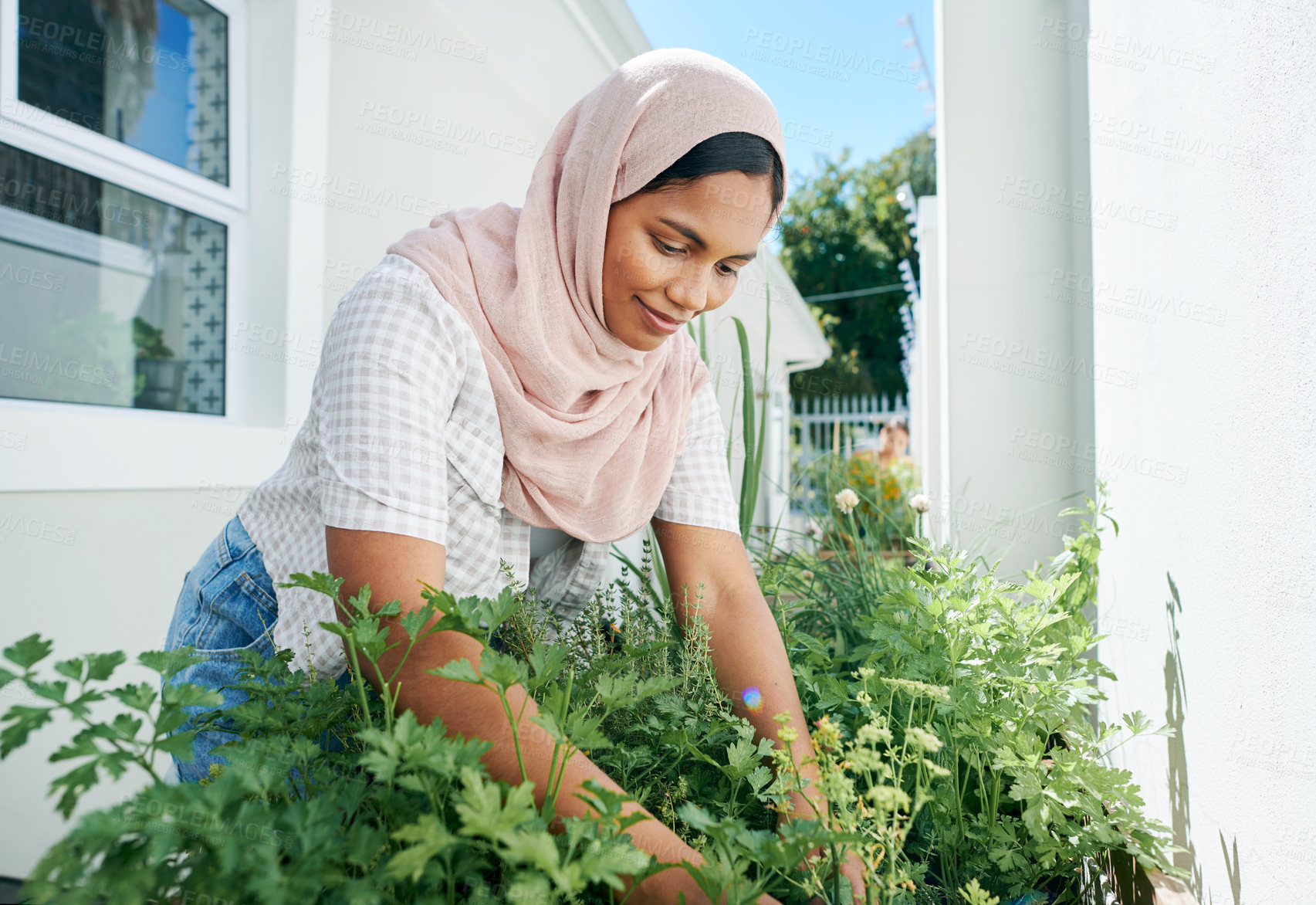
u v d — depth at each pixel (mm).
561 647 636
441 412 908
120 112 1969
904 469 6953
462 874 498
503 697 572
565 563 1215
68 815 465
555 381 1015
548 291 1022
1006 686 995
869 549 2107
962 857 880
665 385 1223
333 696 739
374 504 787
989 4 2098
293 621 948
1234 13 906
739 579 1161
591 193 977
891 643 1002
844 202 19672
